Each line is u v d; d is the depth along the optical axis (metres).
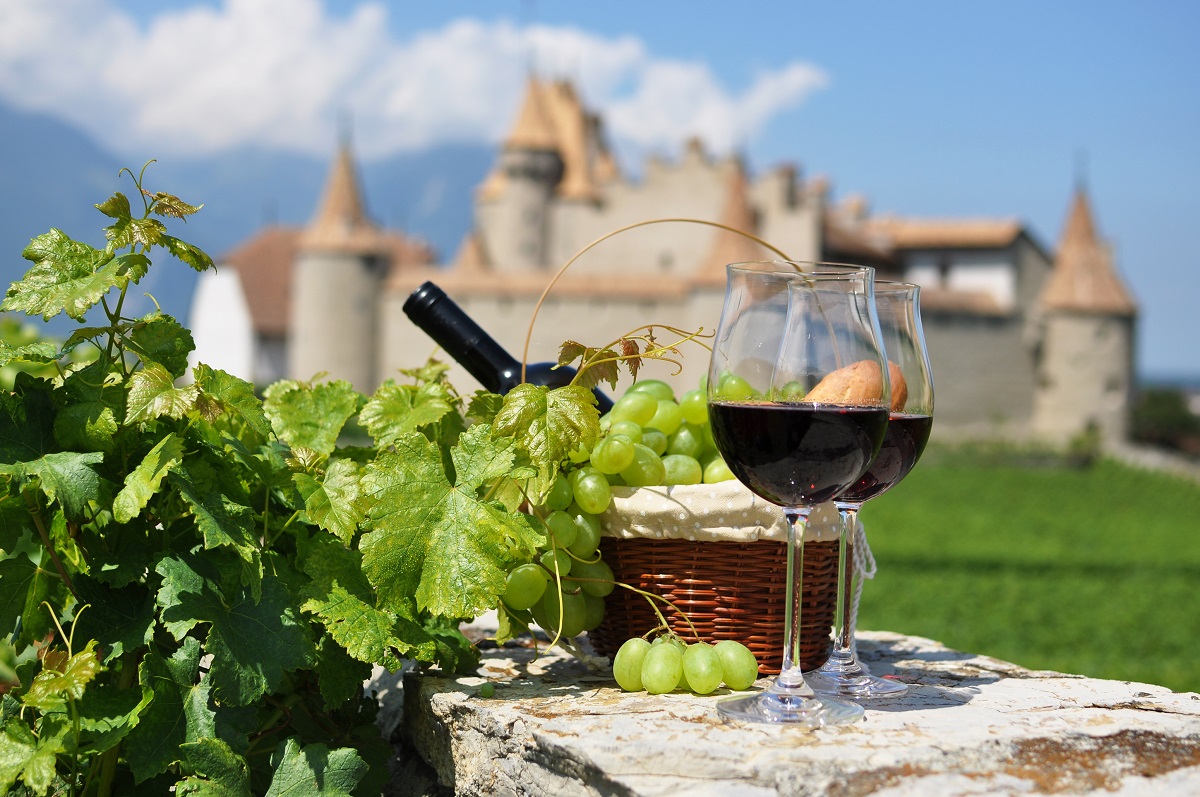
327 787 1.39
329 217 45.81
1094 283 47.75
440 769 1.52
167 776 1.46
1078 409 47.50
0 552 1.64
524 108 47.88
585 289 40.53
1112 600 15.32
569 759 1.23
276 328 55.41
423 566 1.43
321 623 1.50
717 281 39.72
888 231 50.25
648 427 1.73
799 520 1.38
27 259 1.38
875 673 1.69
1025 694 1.51
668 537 1.57
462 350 1.91
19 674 1.46
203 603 1.35
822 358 1.31
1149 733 1.30
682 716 1.35
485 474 1.47
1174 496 35.31
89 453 1.35
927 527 23.84
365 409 1.74
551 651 1.87
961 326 45.53
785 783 1.14
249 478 1.52
